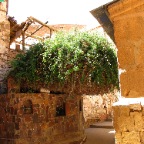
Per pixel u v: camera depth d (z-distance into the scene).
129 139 2.23
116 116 2.31
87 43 6.47
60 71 6.59
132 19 2.44
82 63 6.34
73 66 6.45
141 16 2.40
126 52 2.43
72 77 6.60
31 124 7.86
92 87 7.07
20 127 7.66
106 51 6.41
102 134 11.56
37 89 8.20
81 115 10.43
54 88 7.71
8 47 9.41
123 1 2.44
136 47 2.39
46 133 8.20
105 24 2.74
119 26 2.50
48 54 6.75
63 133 8.94
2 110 8.16
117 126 2.29
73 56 6.38
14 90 7.94
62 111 9.23
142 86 2.31
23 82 7.84
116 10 2.50
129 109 2.26
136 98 2.31
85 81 6.71
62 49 6.51
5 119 8.02
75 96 9.82
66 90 7.98
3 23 9.35
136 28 2.41
